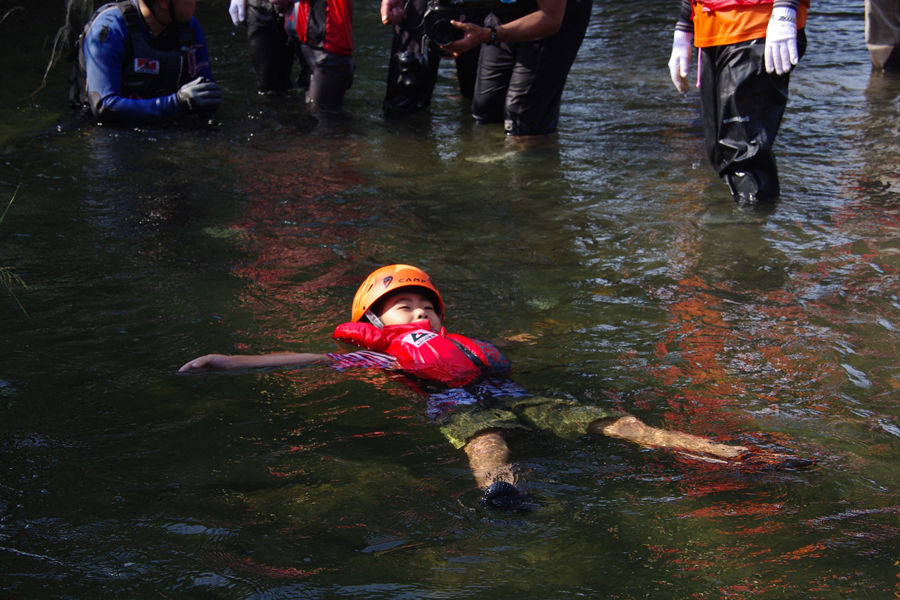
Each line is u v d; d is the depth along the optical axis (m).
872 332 3.41
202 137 7.03
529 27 6.27
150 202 5.32
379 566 1.98
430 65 8.09
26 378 3.00
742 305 3.75
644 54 10.82
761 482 2.35
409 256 4.48
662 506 2.23
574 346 3.39
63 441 2.59
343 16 7.85
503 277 4.19
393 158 6.55
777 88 5.12
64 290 3.89
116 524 2.14
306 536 2.11
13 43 10.44
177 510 2.22
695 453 2.50
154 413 2.80
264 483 2.38
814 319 3.56
